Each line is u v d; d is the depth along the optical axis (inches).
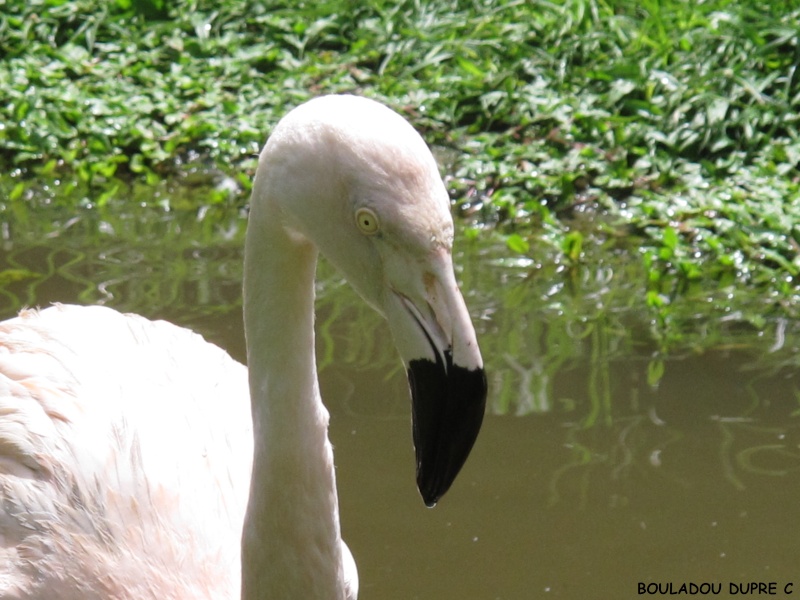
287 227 144.1
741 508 247.8
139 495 191.9
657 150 400.8
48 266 340.2
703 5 445.1
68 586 189.0
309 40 475.5
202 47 470.3
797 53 414.9
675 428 271.0
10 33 479.8
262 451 153.8
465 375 138.6
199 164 414.9
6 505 192.4
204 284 330.0
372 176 135.3
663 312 318.3
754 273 344.5
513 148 404.5
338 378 287.1
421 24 464.1
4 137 426.0
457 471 142.9
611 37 439.8
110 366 206.8
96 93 449.1
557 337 308.7
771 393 283.3
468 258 354.0
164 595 187.2
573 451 263.6
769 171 385.7
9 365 205.0
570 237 348.5
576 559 233.0
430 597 221.9
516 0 467.2
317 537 156.2
